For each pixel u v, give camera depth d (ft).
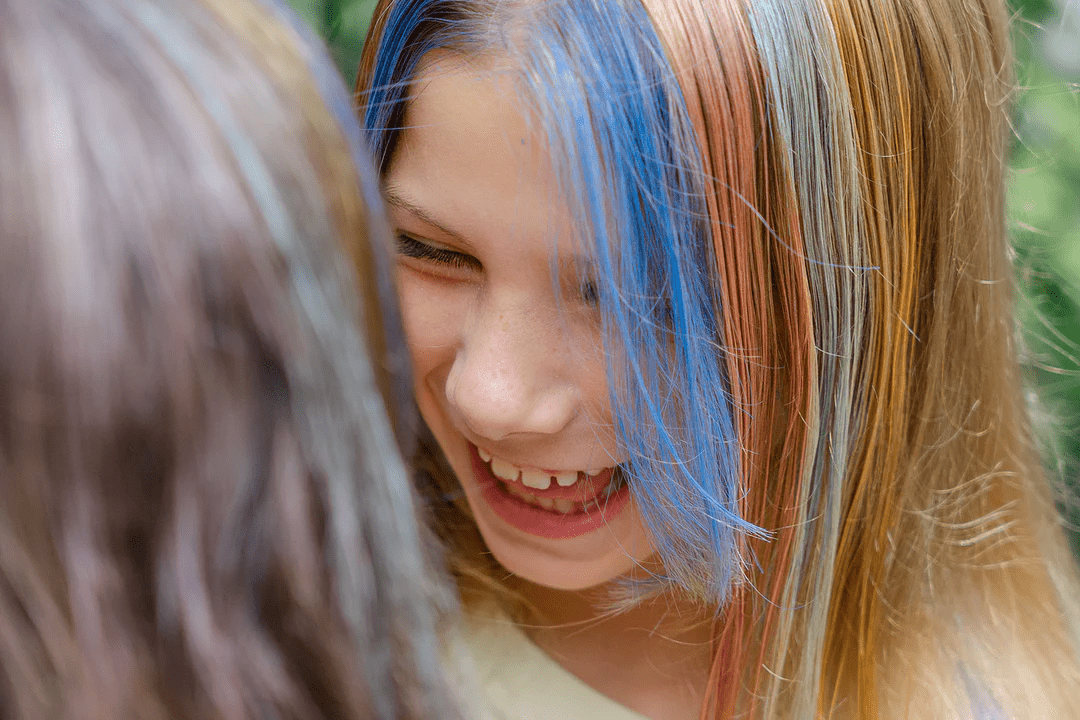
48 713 1.03
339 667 1.16
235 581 1.08
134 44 1.03
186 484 1.03
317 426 1.12
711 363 2.36
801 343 2.44
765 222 2.27
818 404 2.52
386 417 1.37
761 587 2.78
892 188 2.53
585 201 2.13
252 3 1.22
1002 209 3.15
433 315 2.42
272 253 1.07
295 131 1.16
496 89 2.10
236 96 1.10
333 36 3.02
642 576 2.89
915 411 2.90
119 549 1.03
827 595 2.79
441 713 1.33
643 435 2.40
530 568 2.79
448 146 2.18
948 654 3.24
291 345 1.08
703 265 2.27
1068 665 3.53
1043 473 3.73
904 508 2.99
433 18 2.18
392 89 2.28
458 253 2.34
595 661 3.05
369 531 1.21
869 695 3.02
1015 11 3.47
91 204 0.97
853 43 2.35
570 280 2.25
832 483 2.67
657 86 2.11
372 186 1.39
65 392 0.97
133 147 0.99
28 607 1.01
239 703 1.08
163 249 0.99
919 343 2.85
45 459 0.98
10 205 0.96
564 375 2.35
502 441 2.50
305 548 1.11
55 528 1.00
